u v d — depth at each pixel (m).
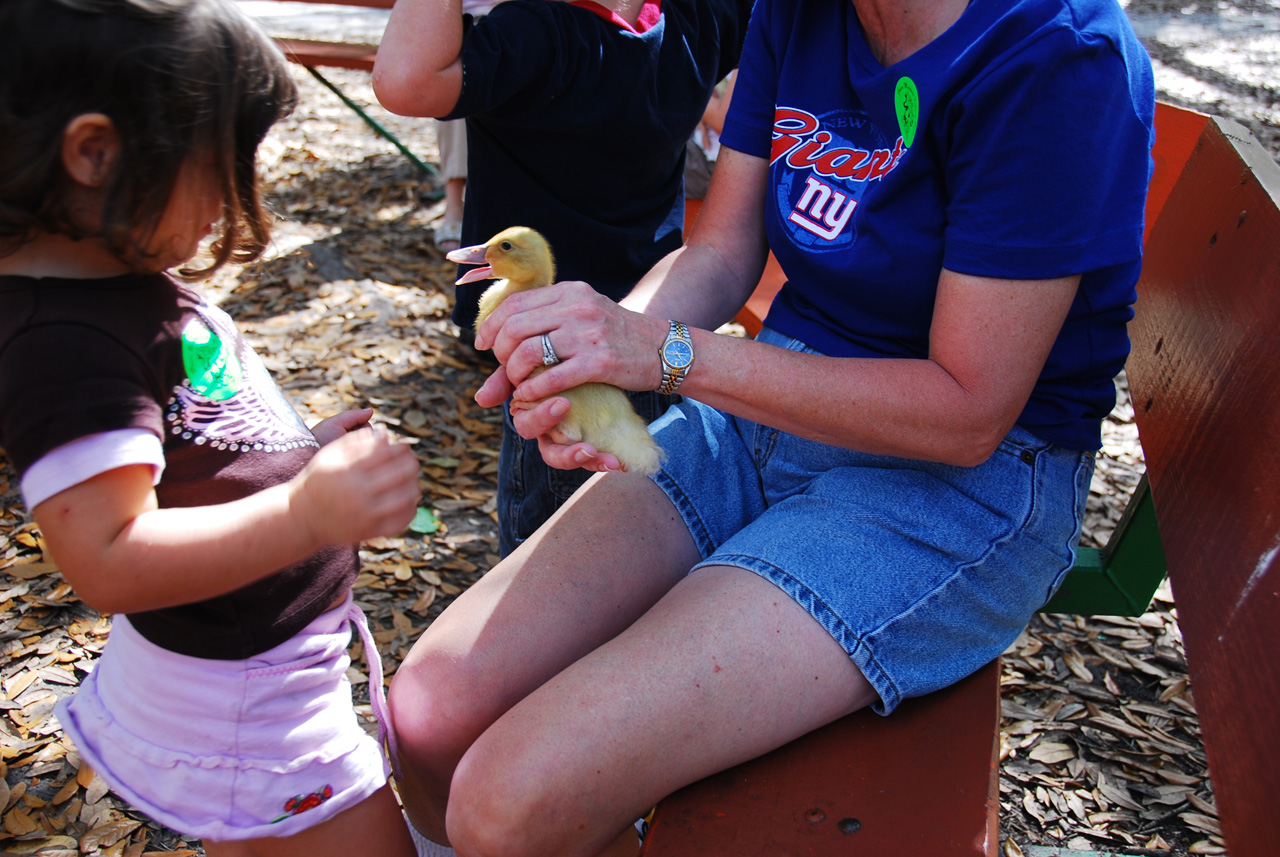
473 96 2.09
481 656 1.73
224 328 1.50
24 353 1.19
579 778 1.41
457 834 1.47
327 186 6.87
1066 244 1.53
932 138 1.67
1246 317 1.75
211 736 1.47
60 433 1.16
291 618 1.51
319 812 1.56
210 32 1.22
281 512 1.25
